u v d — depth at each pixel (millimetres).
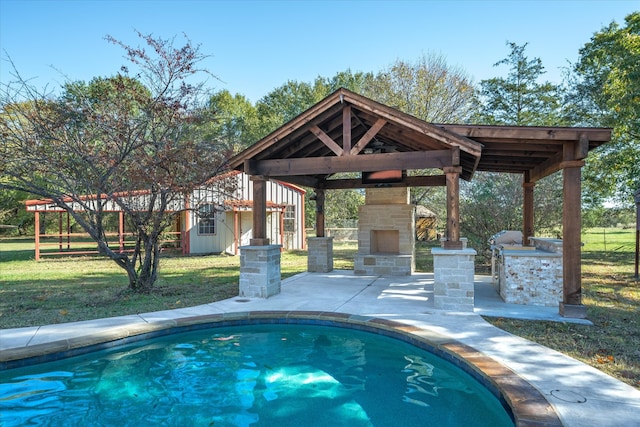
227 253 18953
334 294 7945
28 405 3777
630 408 3080
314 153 9094
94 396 3975
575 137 5707
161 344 5434
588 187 16016
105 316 6137
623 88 11148
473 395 3916
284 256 17531
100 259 15906
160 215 8180
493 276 9016
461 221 14258
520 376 3705
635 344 4699
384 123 6750
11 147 7180
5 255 17734
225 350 5238
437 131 6273
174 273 11641
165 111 7895
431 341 4789
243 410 3695
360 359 4906
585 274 11117
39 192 7383
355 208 29594
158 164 7562
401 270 10680
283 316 6234
